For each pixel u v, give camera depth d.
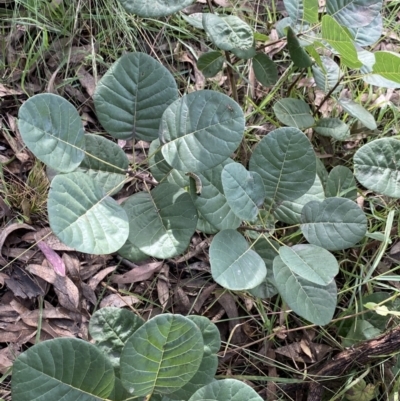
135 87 0.52
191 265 0.72
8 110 0.76
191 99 0.51
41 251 0.68
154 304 0.70
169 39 0.84
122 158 0.56
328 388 0.68
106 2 0.80
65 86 0.78
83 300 0.68
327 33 0.57
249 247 0.52
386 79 0.65
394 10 0.91
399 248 0.76
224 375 0.66
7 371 0.60
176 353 0.41
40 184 0.70
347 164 0.81
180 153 0.51
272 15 0.90
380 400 0.68
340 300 0.72
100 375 0.43
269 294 0.59
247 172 0.52
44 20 0.78
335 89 0.74
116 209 0.49
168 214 0.54
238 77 0.83
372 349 0.63
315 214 0.57
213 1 0.87
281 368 0.67
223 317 0.70
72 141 0.49
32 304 0.66
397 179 0.61
